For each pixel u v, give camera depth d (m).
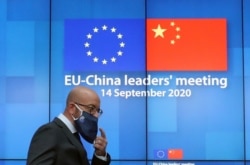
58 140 2.75
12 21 8.96
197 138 8.80
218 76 8.85
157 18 8.93
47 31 8.97
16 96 8.91
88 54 8.94
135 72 8.91
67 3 8.98
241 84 8.84
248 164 8.76
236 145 8.78
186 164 8.78
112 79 8.91
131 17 8.95
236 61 8.85
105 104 8.90
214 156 8.78
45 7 8.98
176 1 8.93
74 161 2.77
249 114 8.82
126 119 8.86
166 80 8.88
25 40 8.96
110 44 8.93
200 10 8.91
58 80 8.93
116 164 8.80
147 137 8.84
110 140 8.85
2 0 8.98
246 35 8.88
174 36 8.91
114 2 8.97
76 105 2.88
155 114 8.87
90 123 2.88
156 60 8.91
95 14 8.97
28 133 8.88
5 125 8.88
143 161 8.80
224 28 8.87
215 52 8.87
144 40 8.92
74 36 8.94
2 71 8.93
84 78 8.91
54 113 8.91
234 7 8.89
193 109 8.84
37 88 8.93
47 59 8.94
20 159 8.84
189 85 8.88
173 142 8.82
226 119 8.81
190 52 8.88
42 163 2.65
